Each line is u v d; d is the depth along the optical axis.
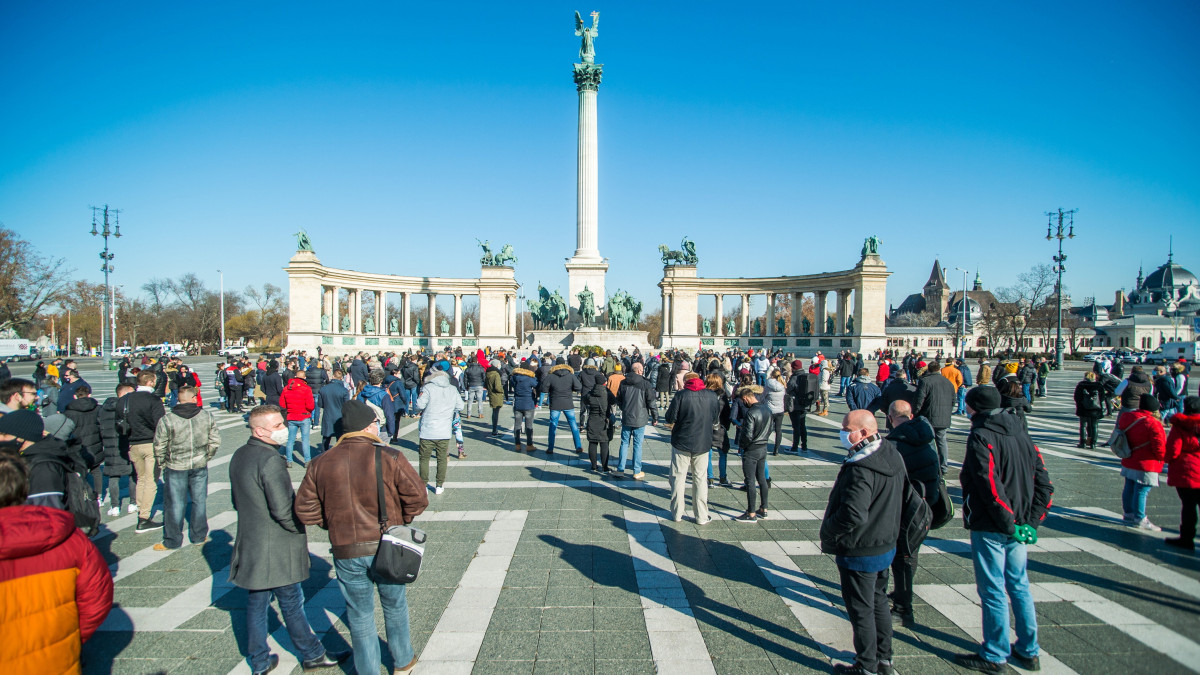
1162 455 10.30
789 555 9.38
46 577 4.69
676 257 78.62
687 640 6.80
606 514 11.52
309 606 7.79
